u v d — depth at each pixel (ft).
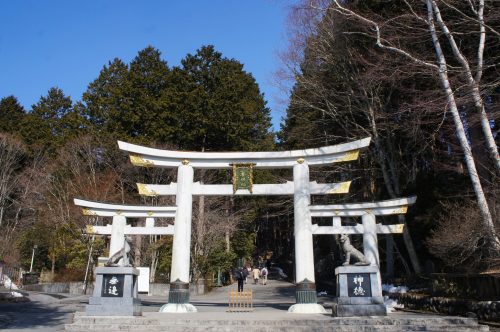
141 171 118.32
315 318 49.06
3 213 132.98
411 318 46.75
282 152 63.93
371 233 61.72
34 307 67.21
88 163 119.14
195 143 122.83
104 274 52.34
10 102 169.58
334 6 75.92
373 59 75.92
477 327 44.06
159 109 118.42
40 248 125.80
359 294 51.57
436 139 77.15
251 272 151.12
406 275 78.69
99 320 47.98
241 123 123.65
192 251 106.93
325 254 136.15
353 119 86.07
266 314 54.65
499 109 59.82
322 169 98.17
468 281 53.67
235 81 130.31
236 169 63.98
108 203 65.31
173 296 59.11
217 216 111.24
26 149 139.13
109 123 122.31
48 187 115.65
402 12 69.72
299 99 91.35
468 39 67.41
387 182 81.20
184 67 130.82
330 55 85.15
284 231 158.30
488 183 61.16
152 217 65.87
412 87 69.05
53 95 171.22
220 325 45.52
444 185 71.31
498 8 57.31
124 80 128.77
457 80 58.59
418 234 80.64
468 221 53.16
